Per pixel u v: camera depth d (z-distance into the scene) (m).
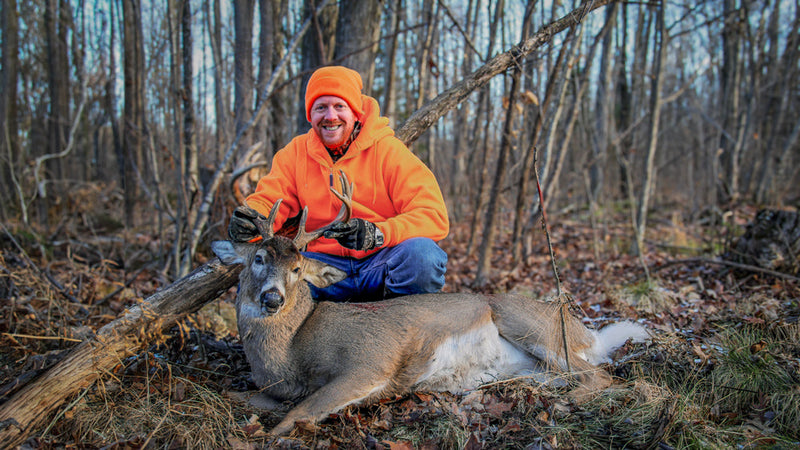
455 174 11.34
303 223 3.46
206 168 7.32
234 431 3.02
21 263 5.68
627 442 2.94
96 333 3.43
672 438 2.92
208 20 7.56
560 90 6.98
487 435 3.03
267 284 3.25
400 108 16.02
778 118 13.83
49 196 9.84
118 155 11.56
